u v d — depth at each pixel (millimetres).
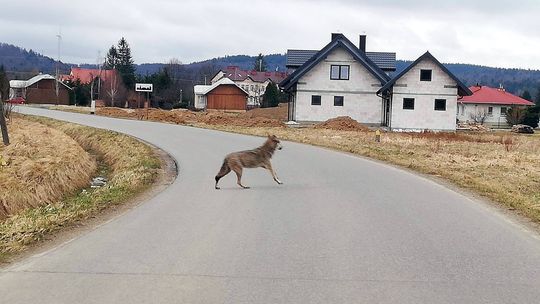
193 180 15039
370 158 21141
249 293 5871
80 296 5766
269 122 43750
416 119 48375
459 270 6754
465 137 35188
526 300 5707
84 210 10648
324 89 51781
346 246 7891
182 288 6023
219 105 84750
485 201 11836
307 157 20859
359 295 5820
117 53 122812
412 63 47750
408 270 6730
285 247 7824
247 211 10578
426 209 10797
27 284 6191
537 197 12156
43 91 85375
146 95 88500
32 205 14273
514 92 162125
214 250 7656
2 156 17578
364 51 61188
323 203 11438
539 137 40281
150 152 22141
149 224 9445
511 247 7918
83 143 31156
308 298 5723
